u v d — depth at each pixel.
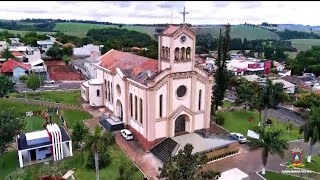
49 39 199.75
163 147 54.41
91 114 74.69
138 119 58.44
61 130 56.88
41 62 120.12
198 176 33.81
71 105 81.06
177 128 58.38
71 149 53.62
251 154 54.84
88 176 47.12
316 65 146.75
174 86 55.59
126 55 73.88
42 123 67.56
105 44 179.25
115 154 54.03
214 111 73.50
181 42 54.44
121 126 64.81
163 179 45.09
